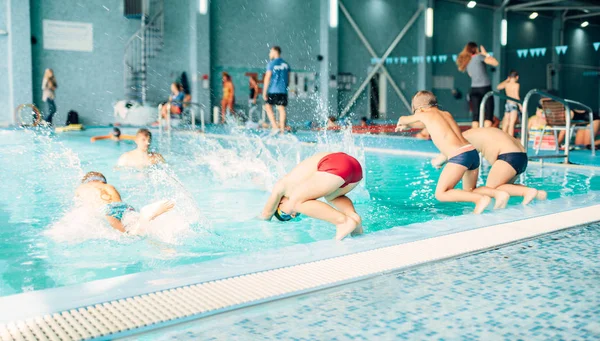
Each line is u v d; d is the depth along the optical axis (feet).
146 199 13.85
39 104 52.29
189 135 38.99
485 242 8.22
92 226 10.23
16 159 22.90
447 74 75.46
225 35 59.21
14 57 49.78
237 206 13.16
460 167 12.09
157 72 56.90
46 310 5.51
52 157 23.84
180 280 6.42
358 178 9.57
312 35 64.13
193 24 56.24
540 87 87.15
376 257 7.45
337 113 65.36
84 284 6.26
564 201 11.80
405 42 71.00
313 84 64.28
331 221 8.70
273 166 20.98
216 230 10.61
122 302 5.74
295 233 10.45
